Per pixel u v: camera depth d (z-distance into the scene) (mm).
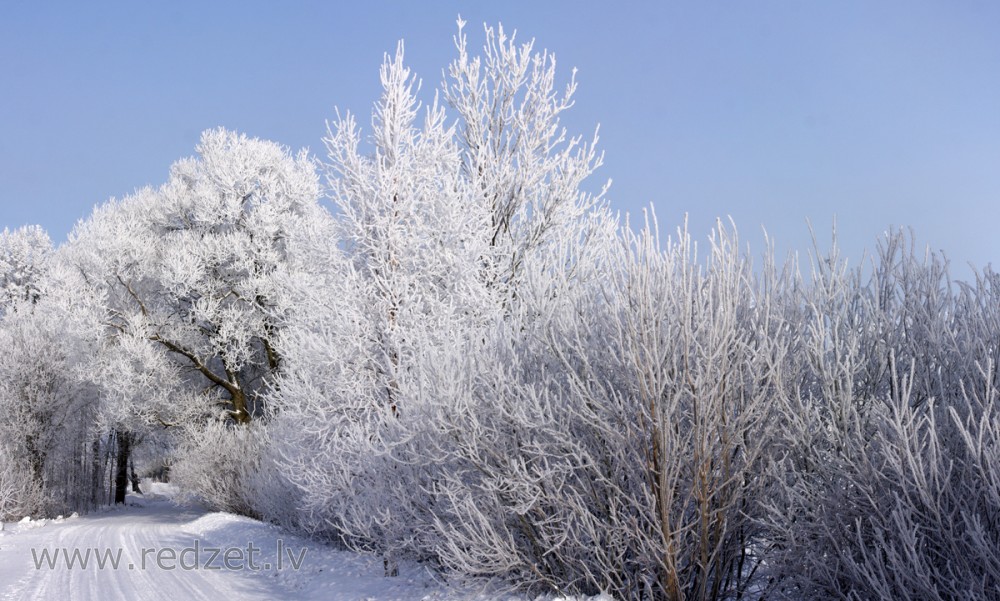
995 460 4109
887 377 5363
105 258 24625
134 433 28875
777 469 5348
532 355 6246
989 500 4227
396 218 9461
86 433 25141
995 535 4320
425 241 9320
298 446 9648
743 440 5289
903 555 4594
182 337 24781
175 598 7809
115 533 15484
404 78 9883
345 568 9266
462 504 5996
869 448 4852
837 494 4887
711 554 5578
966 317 5016
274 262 24141
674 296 5238
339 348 9078
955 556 4340
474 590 6602
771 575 5555
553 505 5738
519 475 5516
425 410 6336
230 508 19453
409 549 8312
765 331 5355
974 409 4676
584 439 5699
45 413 23375
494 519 6172
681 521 5242
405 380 7801
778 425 5480
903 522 4328
